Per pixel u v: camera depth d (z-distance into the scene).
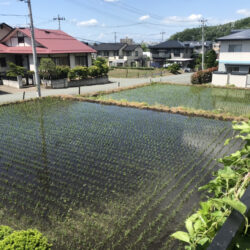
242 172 1.44
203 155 8.31
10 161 7.91
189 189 6.29
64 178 6.85
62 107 14.77
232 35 24.50
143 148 8.91
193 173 7.11
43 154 8.43
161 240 4.61
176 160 7.93
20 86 21.70
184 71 43.81
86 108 14.56
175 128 11.08
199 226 1.25
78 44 28.91
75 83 23.73
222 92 19.61
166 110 13.68
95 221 5.07
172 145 9.17
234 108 14.52
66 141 9.59
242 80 22.12
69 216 5.24
